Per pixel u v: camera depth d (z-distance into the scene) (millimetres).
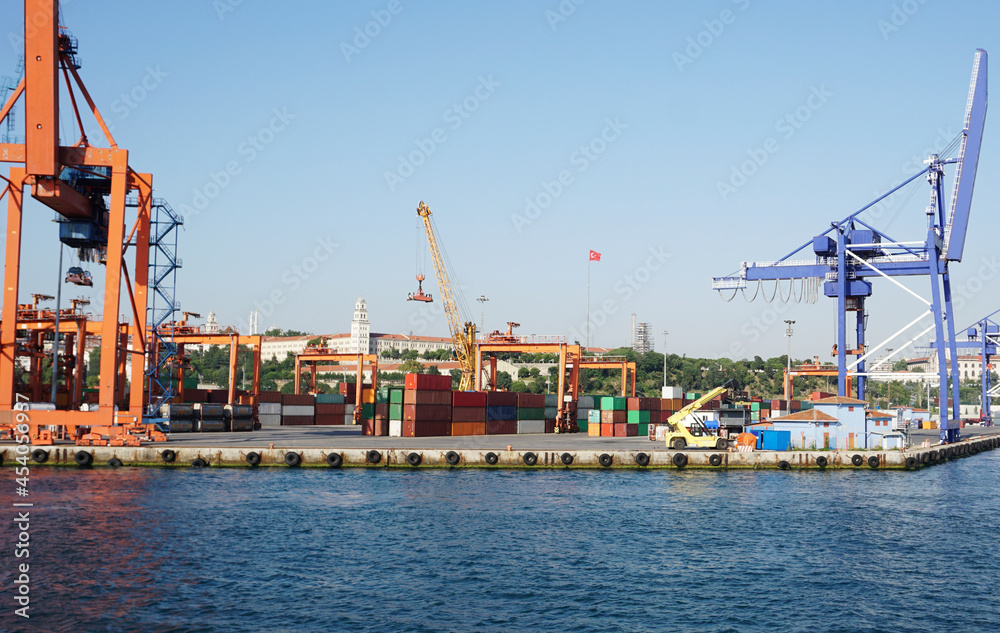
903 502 53000
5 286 62531
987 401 162875
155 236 87125
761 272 85562
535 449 70562
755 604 30750
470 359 127188
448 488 55688
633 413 98562
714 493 55625
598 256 115125
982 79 78812
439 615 28938
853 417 74438
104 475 57531
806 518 46938
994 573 35375
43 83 58219
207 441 75062
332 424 129125
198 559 35531
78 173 66688
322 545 38469
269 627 27438
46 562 34438
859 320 90938
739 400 100688
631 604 30516
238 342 110938
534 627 27906
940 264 81188
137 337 67000
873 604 30906
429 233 126938
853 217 81750
